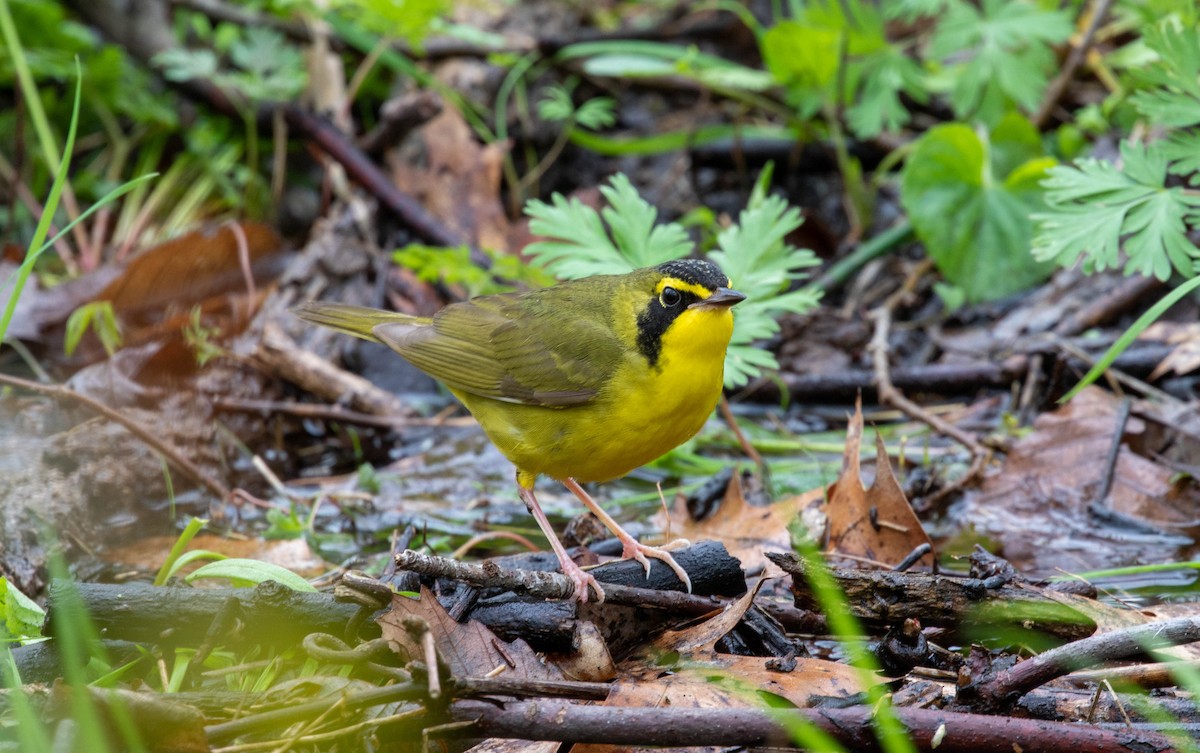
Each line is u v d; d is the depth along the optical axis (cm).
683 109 1741
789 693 695
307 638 690
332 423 1325
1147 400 1241
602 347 886
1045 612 753
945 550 1019
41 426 1188
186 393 1270
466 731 625
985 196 1411
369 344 1443
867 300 1491
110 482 1131
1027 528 1062
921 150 1411
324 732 637
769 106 1664
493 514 1136
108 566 995
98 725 596
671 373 870
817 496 1017
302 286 1455
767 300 1066
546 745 658
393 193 1547
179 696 659
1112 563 989
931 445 1239
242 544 1024
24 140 1596
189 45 1766
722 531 1020
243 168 1686
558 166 1669
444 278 1341
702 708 628
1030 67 1502
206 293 1415
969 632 766
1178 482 1086
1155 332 1327
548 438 916
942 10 1755
